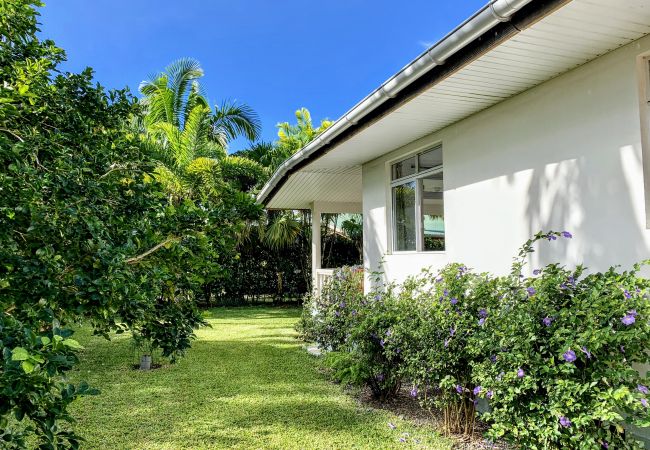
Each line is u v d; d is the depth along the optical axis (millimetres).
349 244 17438
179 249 2615
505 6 2967
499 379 3336
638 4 2938
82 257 2135
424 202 6441
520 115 4621
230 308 15555
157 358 7379
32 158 2301
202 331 10281
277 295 16391
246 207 2838
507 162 4785
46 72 2846
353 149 6895
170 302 2871
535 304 3414
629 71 3578
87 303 2178
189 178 12891
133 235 2469
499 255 4883
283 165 8117
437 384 4203
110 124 3135
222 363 7121
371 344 5074
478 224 5188
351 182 9641
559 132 4188
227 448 3934
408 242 6824
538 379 3158
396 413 4812
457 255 5523
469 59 3676
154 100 17328
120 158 2795
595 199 3855
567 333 3119
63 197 2191
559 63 3924
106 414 4805
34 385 1452
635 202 3551
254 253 16203
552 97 4258
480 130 5172
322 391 5641
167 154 13938
